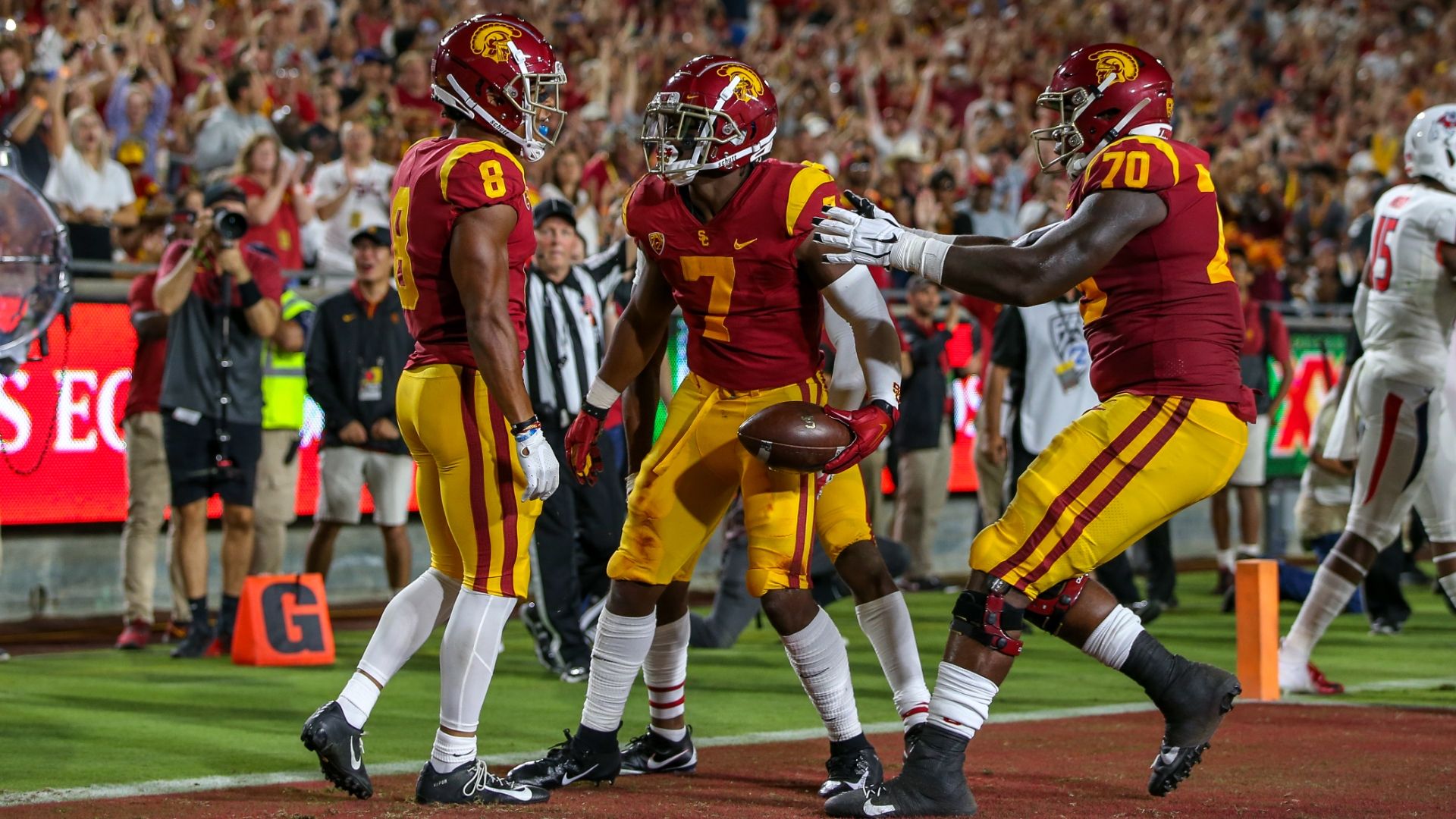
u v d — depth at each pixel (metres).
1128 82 5.96
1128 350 5.87
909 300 14.36
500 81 5.95
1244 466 14.33
